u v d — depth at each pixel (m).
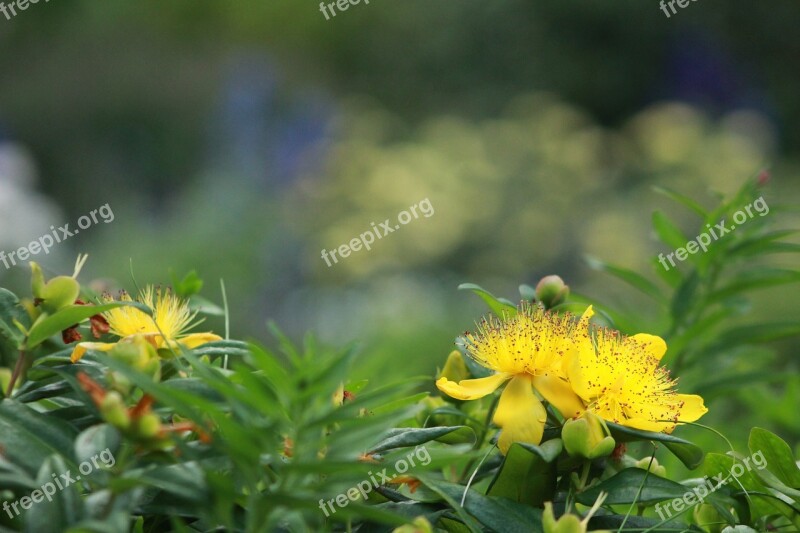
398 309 8.84
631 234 10.45
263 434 1.10
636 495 1.42
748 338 2.72
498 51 15.70
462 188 11.43
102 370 1.38
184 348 1.25
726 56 15.41
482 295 1.80
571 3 15.39
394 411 1.14
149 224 11.98
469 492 1.43
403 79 15.82
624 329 2.49
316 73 15.65
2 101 14.45
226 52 15.21
